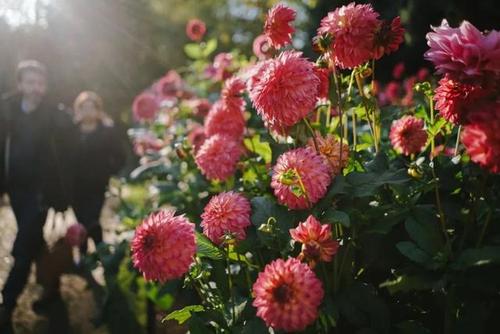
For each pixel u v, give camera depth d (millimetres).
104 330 3543
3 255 5156
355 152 1996
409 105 3334
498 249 1461
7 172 3939
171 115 4273
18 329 3660
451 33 1484
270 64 1684
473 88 1479
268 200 1837
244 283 2045
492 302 1615
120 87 14000
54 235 5648
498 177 1630
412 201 1711
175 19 17062
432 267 1536
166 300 3434
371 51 1730
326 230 1524
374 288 1737
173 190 3494
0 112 3961
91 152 4438
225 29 13672
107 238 5328
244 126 2434
